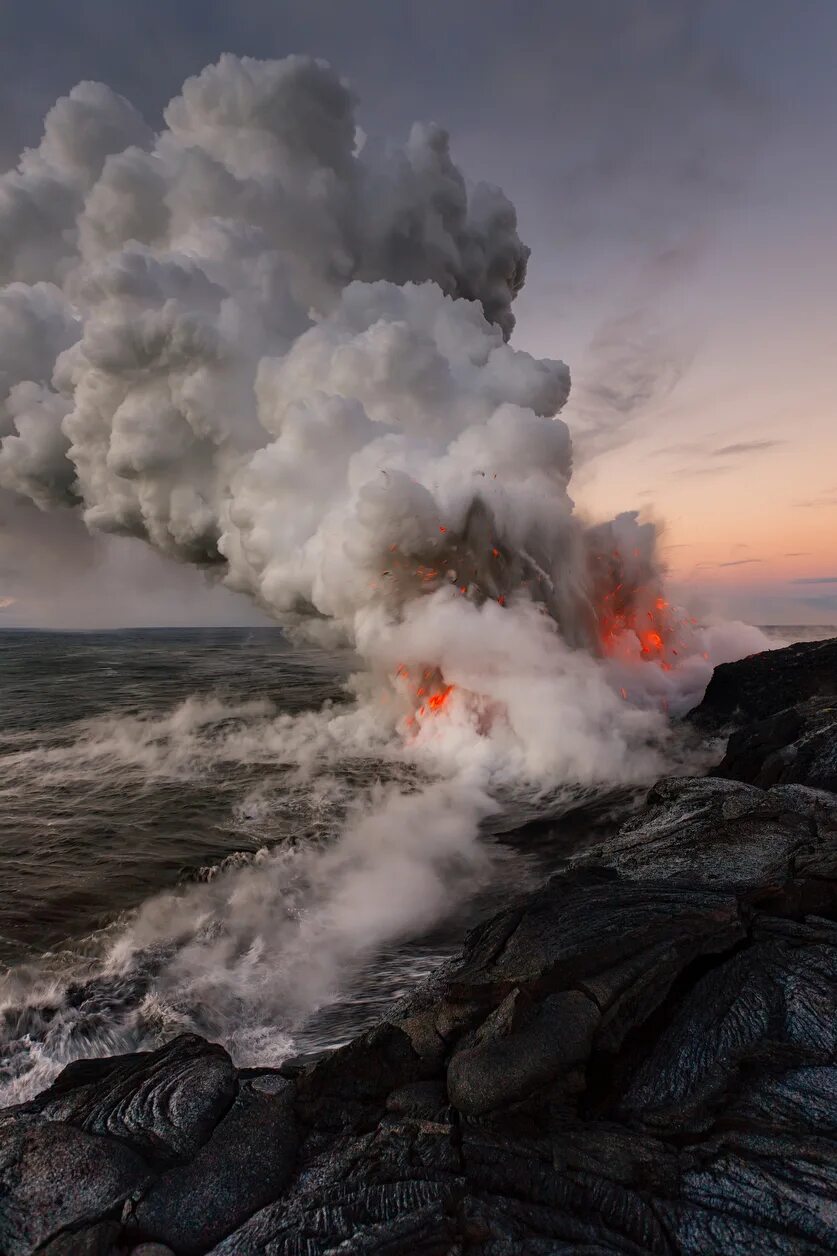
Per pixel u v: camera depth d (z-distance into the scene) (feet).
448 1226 10.52
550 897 19.90
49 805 41.32
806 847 21.81
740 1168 11.17
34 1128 13.21
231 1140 12.94
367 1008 20.06
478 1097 12.86
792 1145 11.50
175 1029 19.17
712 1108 12.69
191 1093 14.26
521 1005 14.60
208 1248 10.65
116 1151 12.52
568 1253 10.03
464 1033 15.15
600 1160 11.55
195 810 40.37
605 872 22.03
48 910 27.17
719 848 22.99
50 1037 18.85
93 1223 11.00
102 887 29.40
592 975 15.57
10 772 49.47
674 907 18.16
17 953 23.71
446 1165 11.78
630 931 16.84
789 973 15.97
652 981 15.55
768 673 55.57
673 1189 10.98
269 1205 11.39
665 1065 13.91
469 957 18.33
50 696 87.20
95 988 21.45
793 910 19.27
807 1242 9.78
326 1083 14.42
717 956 16.98
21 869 31.32
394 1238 10.37
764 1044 13.99
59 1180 11.82
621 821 36.55
